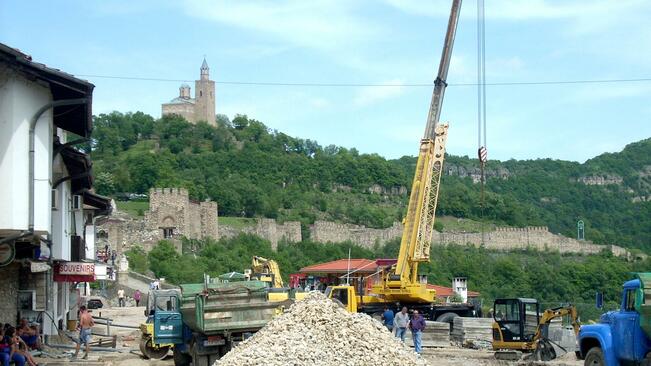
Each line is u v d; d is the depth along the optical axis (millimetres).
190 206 137125
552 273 133500
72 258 38938
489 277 131375
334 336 21406
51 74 22938
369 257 144500
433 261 128750
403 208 194250
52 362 29656
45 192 23219
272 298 33250
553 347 34219
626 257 161000
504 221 197250
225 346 26047
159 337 28672
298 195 178000
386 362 20703
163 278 101312
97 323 52062
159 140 189000
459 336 43875
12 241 23312
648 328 21688
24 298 33438
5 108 22781
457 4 47500
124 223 128875
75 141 31203
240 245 135000
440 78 47438
